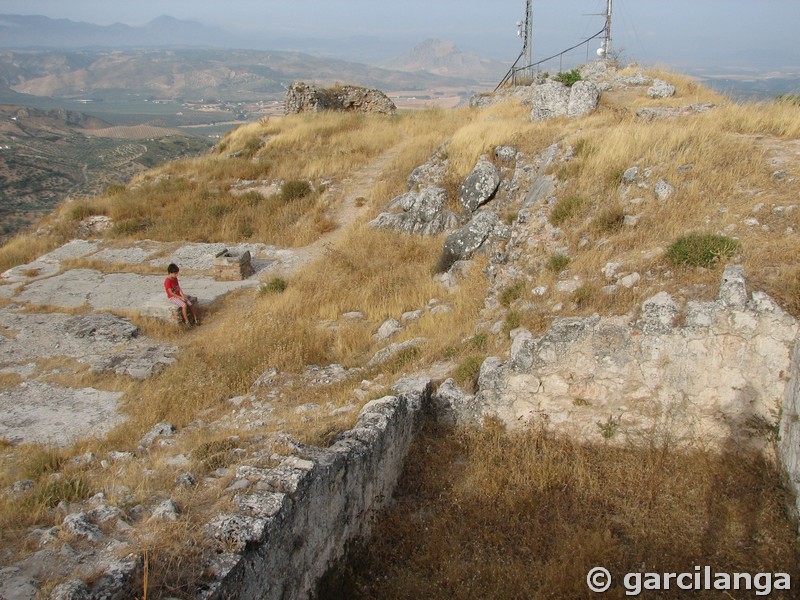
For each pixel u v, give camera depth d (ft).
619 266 24.26
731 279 19.20
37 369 33.42
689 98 54.03
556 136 46.19
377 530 18.10
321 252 52.60
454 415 22.67
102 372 32.63
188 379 30.30
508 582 15.71
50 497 16.57
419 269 42.09
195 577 11.29
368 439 17.92
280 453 16.30
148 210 63.57
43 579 11.74
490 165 46.29
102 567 11.62
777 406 18.12
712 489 18.10
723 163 30.25
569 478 19.38
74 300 44.11
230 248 54.49
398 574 16.40
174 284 39.86
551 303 24.97
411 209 50.37
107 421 27.71
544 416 21.31
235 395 29.55
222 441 19.62
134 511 14.42
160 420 27.25
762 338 18.24
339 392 27.25
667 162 31.96
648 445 19.99
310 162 69.31
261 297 43.01
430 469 20.59
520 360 21.42
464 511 18.66
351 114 89.61
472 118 74.49
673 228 26.11
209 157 78.07
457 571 16.17
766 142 32.50
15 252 58.29
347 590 15.99
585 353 20.43
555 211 32.65
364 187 63.41
